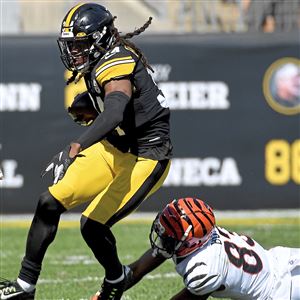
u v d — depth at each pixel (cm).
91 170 1761
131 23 4391
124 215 1769
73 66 1772
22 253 3028
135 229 3597
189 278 1620
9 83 3931
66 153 1716
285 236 3391
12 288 1727
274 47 4009
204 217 1638
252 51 4000
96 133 1616
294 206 4009
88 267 2752
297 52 4016
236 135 3997
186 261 1641
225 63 3997
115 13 4384
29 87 3928
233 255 1647
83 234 1761
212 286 1616
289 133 4012
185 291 1656
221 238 1670
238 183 3994
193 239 1625
